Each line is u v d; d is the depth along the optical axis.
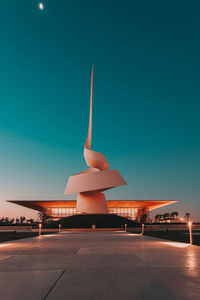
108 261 9.66
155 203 90.06
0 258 10.77
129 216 95.88
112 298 4.99
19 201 84.81
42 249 14.66
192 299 4.91
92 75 67.81
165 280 6.45
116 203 89.56
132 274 7.20
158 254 11.76
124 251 13.15
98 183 55.72
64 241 21.38
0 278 6.80
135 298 4.98
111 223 58.28
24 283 6.21
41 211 99.25
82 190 55.97
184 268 8.07
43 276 7.02
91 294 5.26
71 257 10.93
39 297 5.07
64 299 4.94
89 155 58.62
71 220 60.28
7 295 5.21
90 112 64.94
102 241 20.91
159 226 66.25
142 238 24.92
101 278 6.72
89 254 11.95
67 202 87.62
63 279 6.64
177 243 18.50
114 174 56.44
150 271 7.61
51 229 56.47
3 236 33.22
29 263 9.34
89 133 63.56
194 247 15.30
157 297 5.04
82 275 7.11
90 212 60.19
